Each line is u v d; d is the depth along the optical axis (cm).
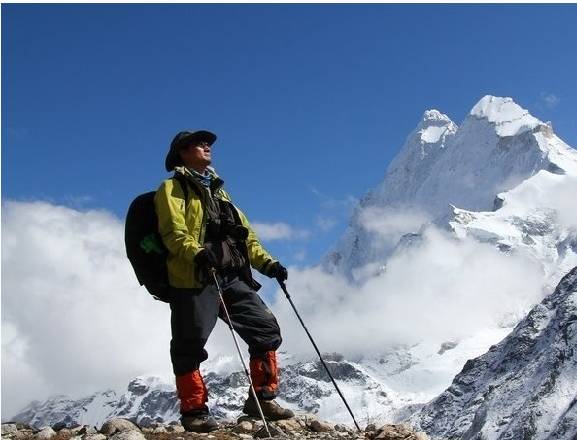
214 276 953
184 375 995
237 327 1032
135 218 995
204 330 974
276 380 1080
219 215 1016
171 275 981
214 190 1027
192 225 980
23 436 1038
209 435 998
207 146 1038
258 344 1044
